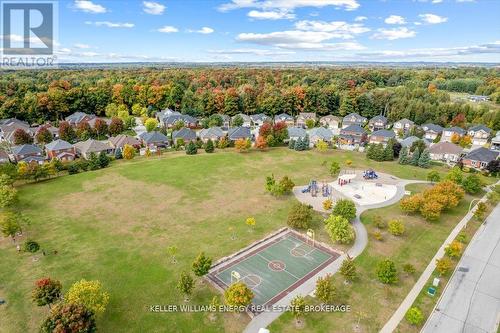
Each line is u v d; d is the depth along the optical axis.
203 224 57.19
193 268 41.69
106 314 37.16
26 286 41.53
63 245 50.44
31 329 35.00
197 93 178.88
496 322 37.09
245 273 44.81
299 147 102.69
